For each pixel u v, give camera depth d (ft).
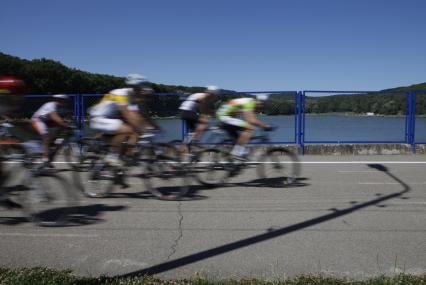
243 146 22.24
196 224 14.93
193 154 21.35
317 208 17.22
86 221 15.35
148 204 18.03
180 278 10.28
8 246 12.62
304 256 11.78
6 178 15.26
